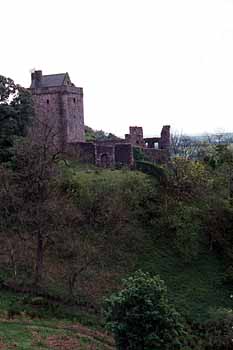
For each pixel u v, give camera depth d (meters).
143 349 30.97
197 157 85.81
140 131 85.75
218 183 65.94
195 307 47.38
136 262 52.00
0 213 51.00
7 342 33.25
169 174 65.31
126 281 33.22
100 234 52.38
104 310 37.12
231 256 55.78
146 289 31.89
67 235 49.03
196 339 43.25
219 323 44.62
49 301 42.50
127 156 72.94
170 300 47.25
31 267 46.97
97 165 72.19
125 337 31.42
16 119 63.66
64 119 78.12
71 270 45.69
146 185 62.06
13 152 56.47
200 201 62.22
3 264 46.50
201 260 55.00
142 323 31.12
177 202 60.31
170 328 31.77
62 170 58.09
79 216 50.94
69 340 36.34
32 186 48.03
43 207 46.38
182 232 55.38
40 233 44.97
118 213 54.72
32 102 67.88
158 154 81.38
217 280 52.12
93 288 46.38
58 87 78.19
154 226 57.81
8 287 43.06
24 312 39.44
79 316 41.31
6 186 49.00
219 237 58.25
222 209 60.09
